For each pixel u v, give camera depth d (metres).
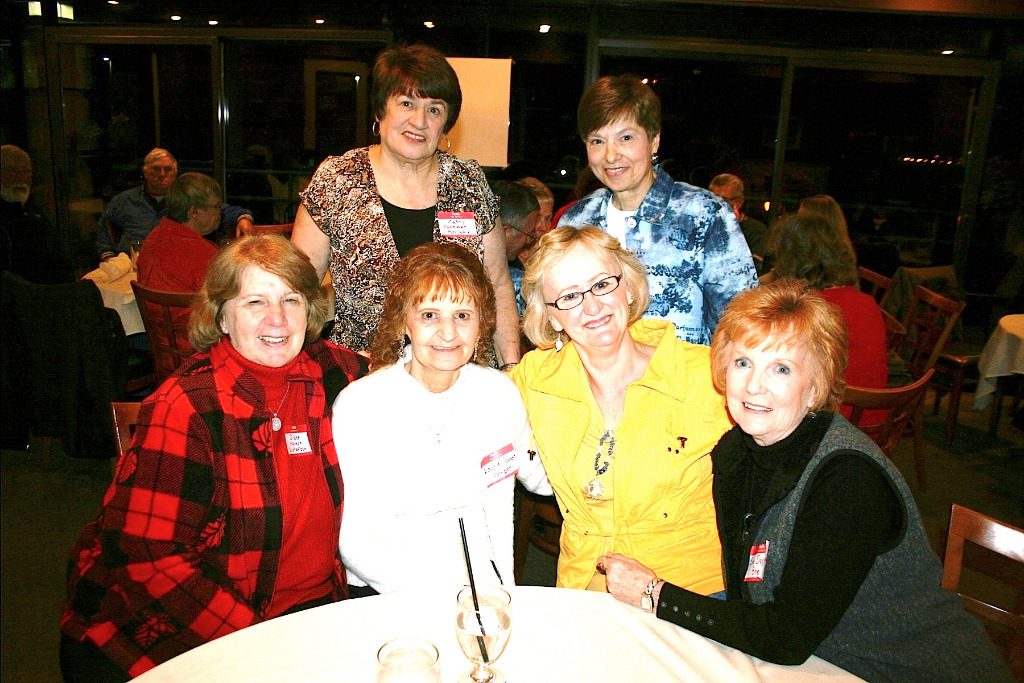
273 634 1.21
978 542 1.49
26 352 3.34
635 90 2.10
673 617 1.28
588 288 1.60
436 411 1.68
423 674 0.98
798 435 1.39
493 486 1.74
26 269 4.05
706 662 1.19
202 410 1.56
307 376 1.68
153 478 1.52
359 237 2.15
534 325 1.78
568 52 5.30
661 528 1.65
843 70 5.39
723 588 1.67
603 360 1.66
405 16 5.29
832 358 1.36
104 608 1.48
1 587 2.70
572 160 5.45
